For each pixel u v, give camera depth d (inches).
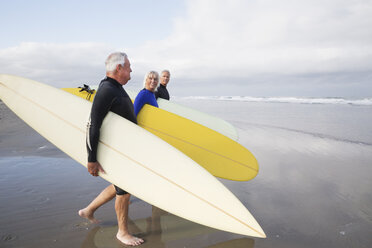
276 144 187.5
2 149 163.3
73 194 94.2
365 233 68.9
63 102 78.2
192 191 66.0
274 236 68.5
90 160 60.9
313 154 156.9
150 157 67.1
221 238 68.1
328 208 84.9
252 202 90.5
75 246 63.0
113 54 62.3
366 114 349.4
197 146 107.6
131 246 64.1
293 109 460.4
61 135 73.9
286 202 90.1
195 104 658.2
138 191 64.4
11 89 86.5
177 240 67.3
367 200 90.4
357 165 133.0
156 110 107.3
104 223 74.7
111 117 65.2
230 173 104.7
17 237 66.1
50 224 73.0
